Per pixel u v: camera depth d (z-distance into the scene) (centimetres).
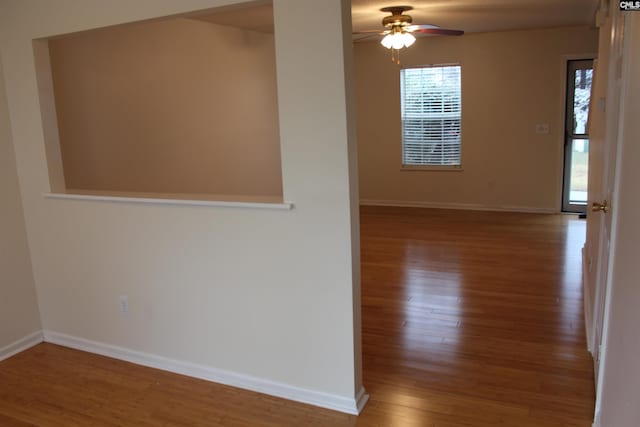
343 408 269
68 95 396
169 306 311
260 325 284
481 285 439
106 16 288
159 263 307
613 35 245
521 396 274
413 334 350
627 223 166
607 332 204
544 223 657
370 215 739
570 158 704
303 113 249
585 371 295
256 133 622
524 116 709
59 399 291
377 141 797
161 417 271
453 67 735
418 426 253
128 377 312
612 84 240
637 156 152
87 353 345
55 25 304
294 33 243
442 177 770
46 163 331
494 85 716
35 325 361
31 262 356
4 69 330
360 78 788
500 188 741
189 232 293
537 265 488
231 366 299
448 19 576
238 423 263
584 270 447
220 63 556
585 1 482
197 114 529
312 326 270
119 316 331
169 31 488
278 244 270
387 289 437
